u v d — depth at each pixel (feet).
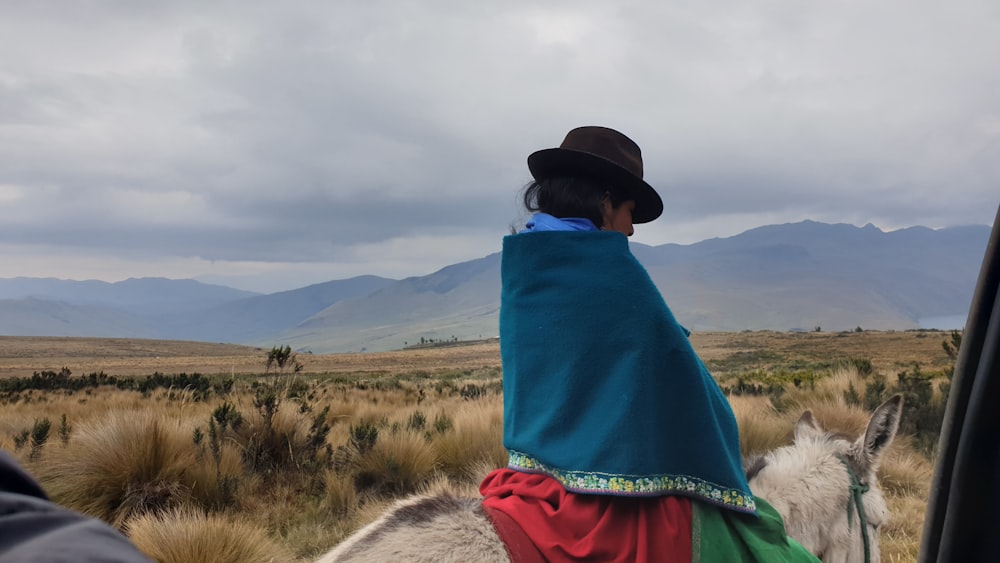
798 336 479.00
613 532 6.41
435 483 28.09
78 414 60.85
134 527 20.72
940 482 3.38
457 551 6.14
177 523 20.07
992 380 3.05
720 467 6.66
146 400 71.51
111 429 28.19
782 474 8.81
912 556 19.94
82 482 25.72
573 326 6.83
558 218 7.76
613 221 7.91
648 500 6.55
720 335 536.42
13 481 2.46
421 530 6.37
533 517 6.53
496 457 31.89
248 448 32.48
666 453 6.64
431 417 48.70
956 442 3.29
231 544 19.67
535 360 7.00
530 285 7.18
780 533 7.02
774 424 34.73
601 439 6.48
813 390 50.85
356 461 32.50
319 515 27.14
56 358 538.88
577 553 6.27
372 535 6.47
